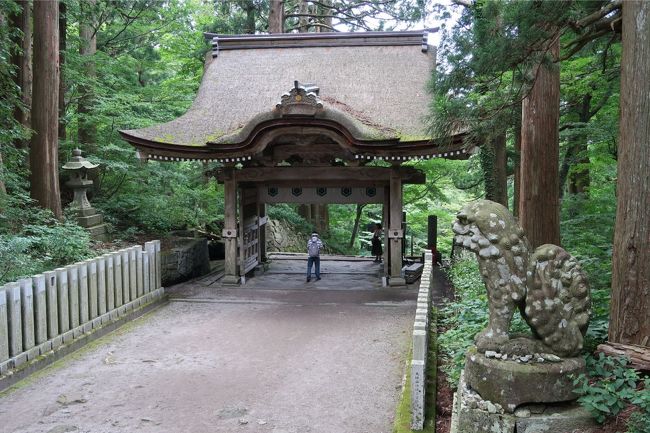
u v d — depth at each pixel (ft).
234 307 38.75
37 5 45.50
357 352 28.48
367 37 53.36
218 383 24.16
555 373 15.71
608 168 48.21
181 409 21.38
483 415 16.02
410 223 86.58
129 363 26.73
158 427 19.81
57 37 47.11
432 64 50.62
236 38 55.06
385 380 24.43
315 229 89.71
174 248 47.60
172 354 28.19
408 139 41.04
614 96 42.39
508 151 57.06
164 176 62.08
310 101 40.37
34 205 46.37
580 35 24.16
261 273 51.96
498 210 17.01
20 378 24.23
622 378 16.51
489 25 22.38
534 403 15.88
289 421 20.30
